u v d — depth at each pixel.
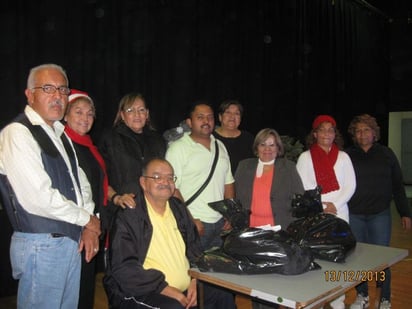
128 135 2.61
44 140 1.88
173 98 4.79
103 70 4.11
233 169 3.21
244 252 1.82
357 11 7.94
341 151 2.92
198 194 2.61
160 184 2.12
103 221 2.34
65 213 1.82
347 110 7.69
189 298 2.08
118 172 2.52
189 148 2.63
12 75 3.48
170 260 2.11
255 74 5.88
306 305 1.52
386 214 2.99
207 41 5.20
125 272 1.99
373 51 8.45
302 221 2.20
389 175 2.99
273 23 6.16
